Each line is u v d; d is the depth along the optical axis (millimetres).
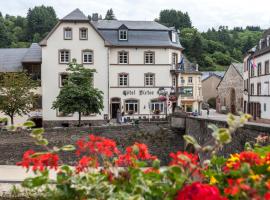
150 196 3984
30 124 4680
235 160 4445
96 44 49594
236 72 76375
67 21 48906
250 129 15086
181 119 36281
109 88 50750
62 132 36062
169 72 52406
